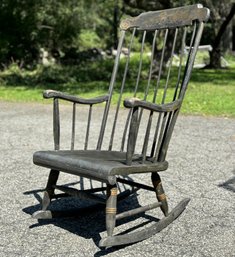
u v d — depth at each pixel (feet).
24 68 48.21
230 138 17.29
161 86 33.09
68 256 7.45
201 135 17.76
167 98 27.22
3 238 8.16
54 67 45.47
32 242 8.00
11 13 46.24
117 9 69.51
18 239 8.12
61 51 57.11
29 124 20.25
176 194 10.70
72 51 56.90
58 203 10.05
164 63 37.40
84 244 7.93
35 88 35.14
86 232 8.48
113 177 7.09
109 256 7.43
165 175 12.25
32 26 48.37
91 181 11.73
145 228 8.43
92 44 69.00
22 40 48.88
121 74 40.06
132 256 7.44
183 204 9.39
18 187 11.15
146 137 7.91
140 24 9.89
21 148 15.43
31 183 11.48
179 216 9.29
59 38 55.93
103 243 7.20
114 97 28.27
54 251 7.64
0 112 23.97
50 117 22.27
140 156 8.75
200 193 10.81
